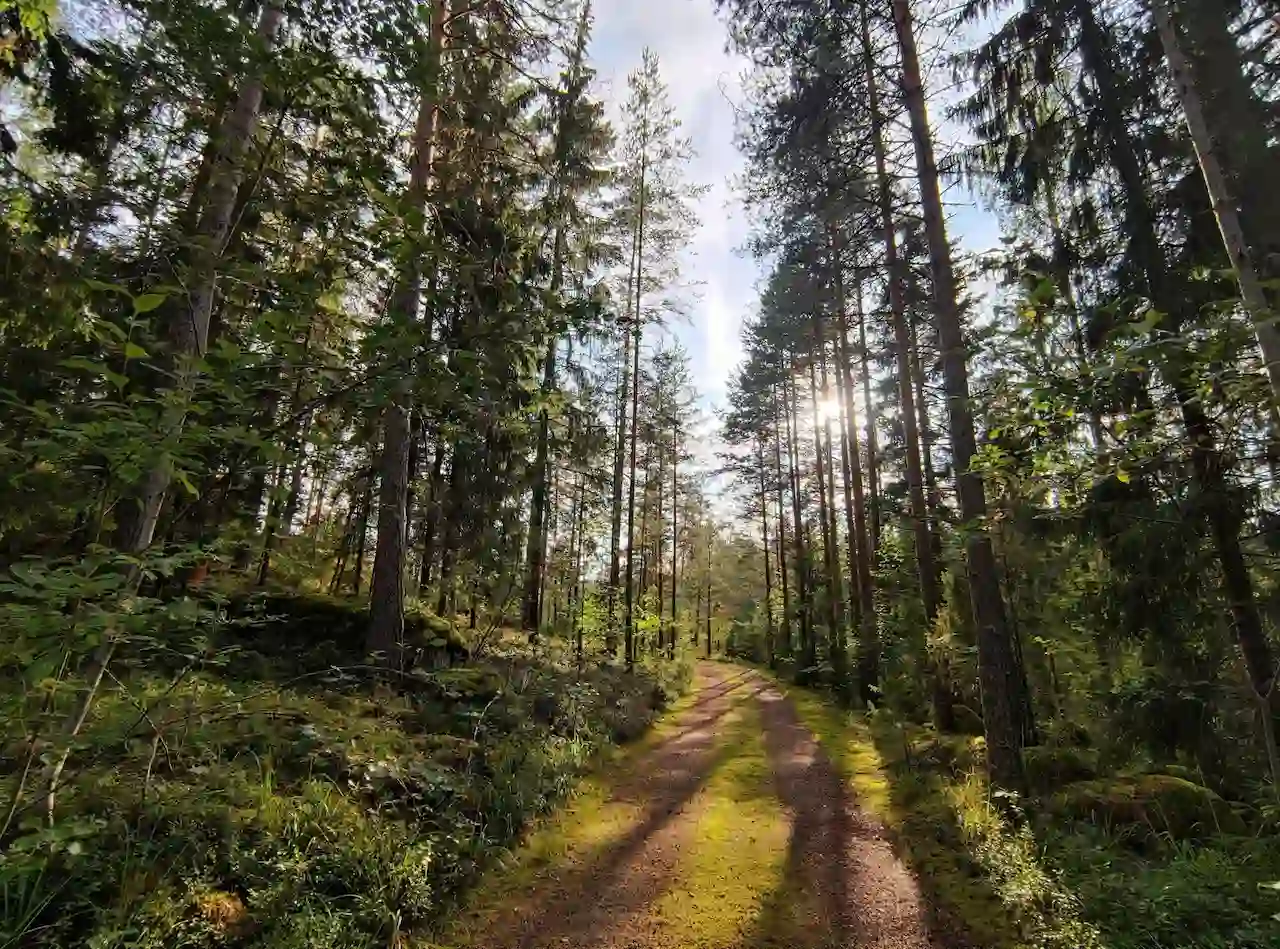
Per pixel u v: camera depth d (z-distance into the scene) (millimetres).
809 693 20375
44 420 2709
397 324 3232
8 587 2271
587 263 15594
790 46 8883
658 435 26109
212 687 5125
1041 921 4426
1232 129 6113
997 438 4820
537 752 7617
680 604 43062
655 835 6516
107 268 3732
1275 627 6277
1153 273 6789
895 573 15898
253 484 3584
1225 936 3854
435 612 13078
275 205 4211
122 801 3791
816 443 24484
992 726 7148
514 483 12508
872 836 6535
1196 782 7020
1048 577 9734
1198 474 6039
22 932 2852
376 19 3715
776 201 10953
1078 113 7887
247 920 3596
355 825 4688
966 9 7910
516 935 4477
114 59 4039
